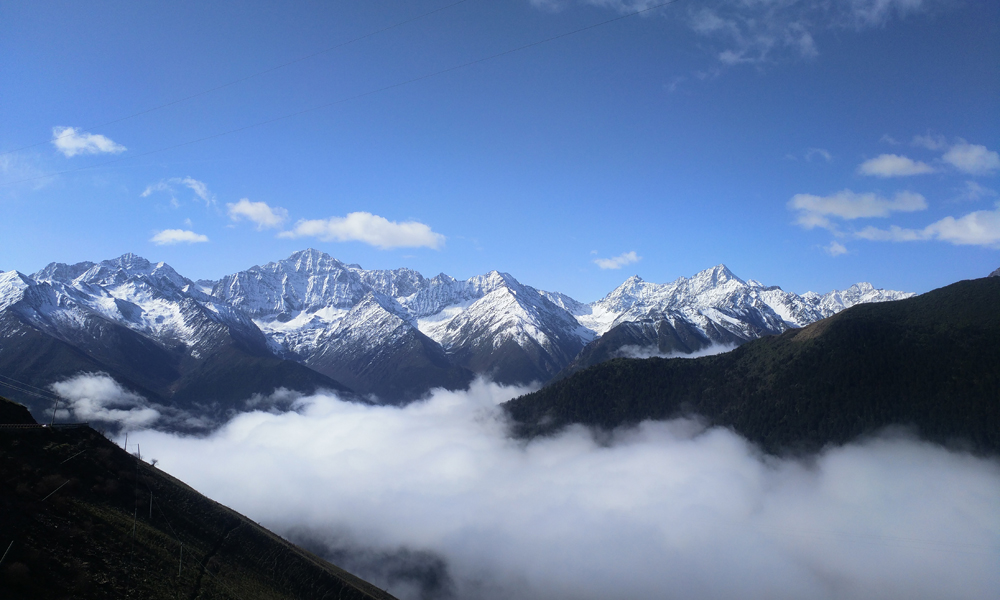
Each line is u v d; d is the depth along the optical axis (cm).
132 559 7662
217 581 8488
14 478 7719
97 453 9719
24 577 6128
